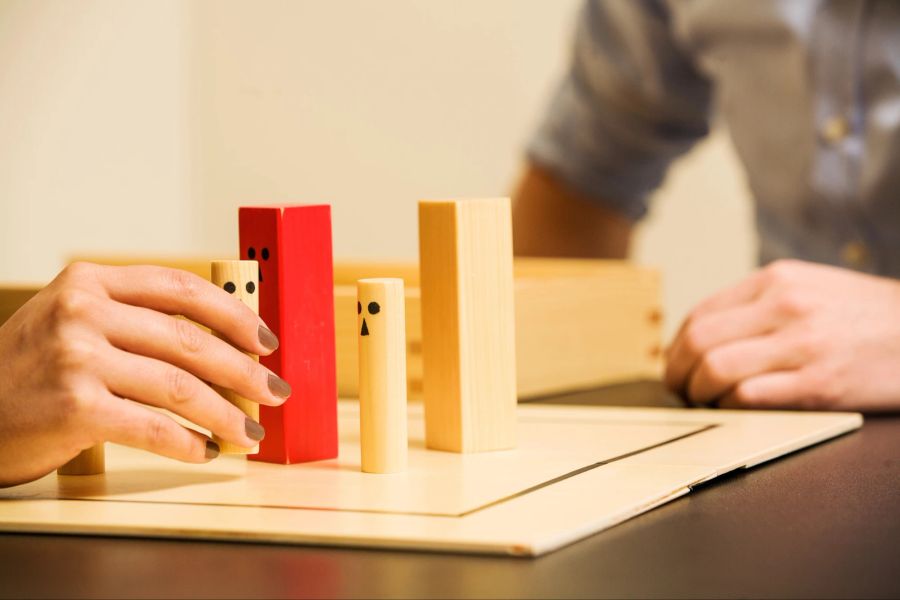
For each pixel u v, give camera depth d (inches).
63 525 24.0
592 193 80.5
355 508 24.6
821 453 32.2
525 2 92.0
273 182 82.4
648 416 37.9
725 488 27.4
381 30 82.1
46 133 87.6
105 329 26.8
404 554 21.7
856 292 42.8
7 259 87.0
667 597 18.8
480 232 31.5
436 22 85.7
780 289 42.9
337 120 81.5
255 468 30.1
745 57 63.0
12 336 27.2
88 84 87.3
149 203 86.7
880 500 25.9
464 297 31.4
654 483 26.5
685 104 76.5
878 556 21.1
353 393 43.7
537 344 46.1
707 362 41.1
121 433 26.4
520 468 28.8
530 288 45.8
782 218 64.4
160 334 27.0
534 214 81.6
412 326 42.8
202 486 27.7
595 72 76.9
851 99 59.1
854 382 40.2
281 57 79.0
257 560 21.5
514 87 92.3
